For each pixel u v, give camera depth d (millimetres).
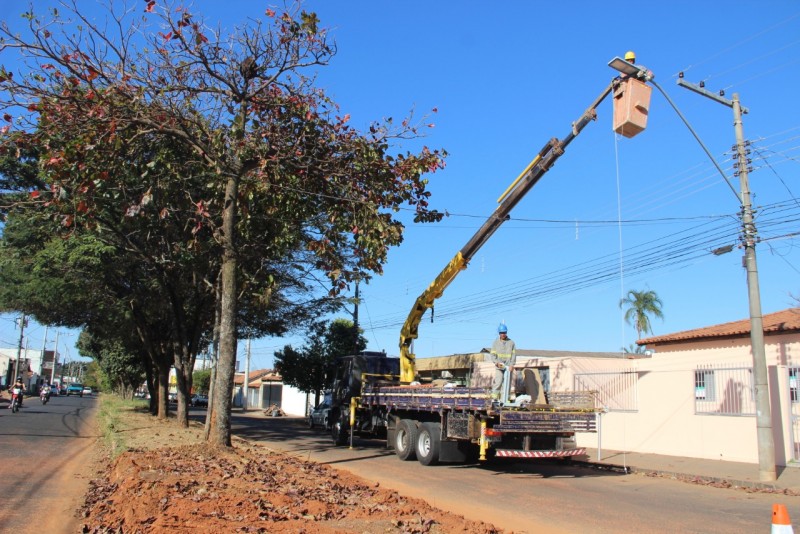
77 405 49219
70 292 20000
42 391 48594
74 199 13289
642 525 8734
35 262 19016
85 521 7988
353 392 21188
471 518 9008
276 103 14477
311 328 28703
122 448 14164
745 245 14406
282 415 52312
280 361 40750
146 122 13531
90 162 12977
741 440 16312
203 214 14680
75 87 12781
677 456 17766
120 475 10773
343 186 15023
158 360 27125
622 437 19797
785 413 15406
